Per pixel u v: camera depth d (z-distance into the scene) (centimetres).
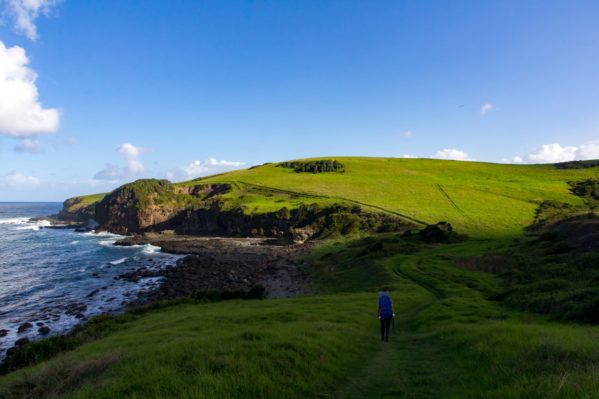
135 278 7231
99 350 2116
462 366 1384
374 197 14338
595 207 11875
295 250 10256
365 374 1412
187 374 1141
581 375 903
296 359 1339
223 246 11669
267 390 1071
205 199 17788
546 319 2684
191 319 3042
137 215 16212
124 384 1065
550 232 6469
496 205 12619
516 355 1285
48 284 6919
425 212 11969
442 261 5959
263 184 18262
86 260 9494
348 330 2212
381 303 2227
